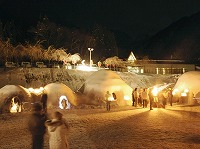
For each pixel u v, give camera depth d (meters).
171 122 19.72
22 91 30.56
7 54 75.25
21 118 21.70
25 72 57.97
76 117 22.19
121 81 37.38
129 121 20.20
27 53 80.31
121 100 35.69
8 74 55.62
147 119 21.25
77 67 75.56
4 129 17.05
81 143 13.13
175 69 99.12
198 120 20.70
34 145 11.87
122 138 14.27
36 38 91.50
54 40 93.31
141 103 32.94
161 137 14.49
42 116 12.44
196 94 37.88
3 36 86.69
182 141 13.50
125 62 101.00
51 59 83.75
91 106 32.66
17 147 12.50
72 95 33.81
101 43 110.44
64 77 61.41
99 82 36.88
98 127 17.66
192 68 99.44
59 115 9.39
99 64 78.50
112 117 22.36
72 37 101.25
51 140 9.23
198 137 14.48
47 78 59.06
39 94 32.31
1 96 29.39
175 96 38.97
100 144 12.91
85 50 105.88
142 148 12.09
